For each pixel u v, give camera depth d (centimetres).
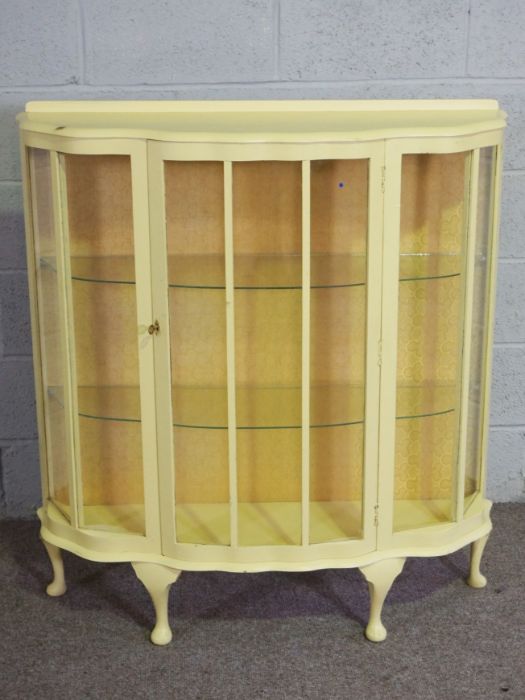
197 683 192
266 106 209
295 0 228
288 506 212
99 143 180
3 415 252
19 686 191
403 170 197
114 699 187
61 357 199
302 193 180
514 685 191
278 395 203
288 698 188
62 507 212
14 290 245
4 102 233
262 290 198
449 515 209
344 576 230
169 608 217
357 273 191
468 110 210
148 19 229
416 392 207
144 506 205
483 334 207
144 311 188
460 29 233
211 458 211
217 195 192
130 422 207
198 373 202
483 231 200
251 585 227
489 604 219
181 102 208
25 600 221
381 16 230
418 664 198
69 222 197
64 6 227
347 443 210
